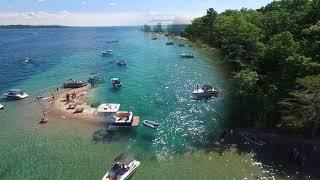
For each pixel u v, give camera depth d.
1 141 60.00
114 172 47.66
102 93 87.12
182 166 50.75
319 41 66.94
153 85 94.81
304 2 110.19
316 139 54.91
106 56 152.25
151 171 49.47
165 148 56.47
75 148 56.88
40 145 58.25
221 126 63.47
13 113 74.31
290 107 54.84
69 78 106.06
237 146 56.09
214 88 85.19
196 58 138.62
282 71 63.69
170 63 128.38
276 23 96.88
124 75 108.25
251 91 65.19
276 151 53.78
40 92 90.12
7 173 49.47
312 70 58.53
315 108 51.38
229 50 99.25
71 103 78.88
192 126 64.50
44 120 68.44
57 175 48.66
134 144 58.03
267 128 59.88
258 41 87.56
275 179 46.75
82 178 47.72
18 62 141.00
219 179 47.09
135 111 72.94
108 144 58.19
